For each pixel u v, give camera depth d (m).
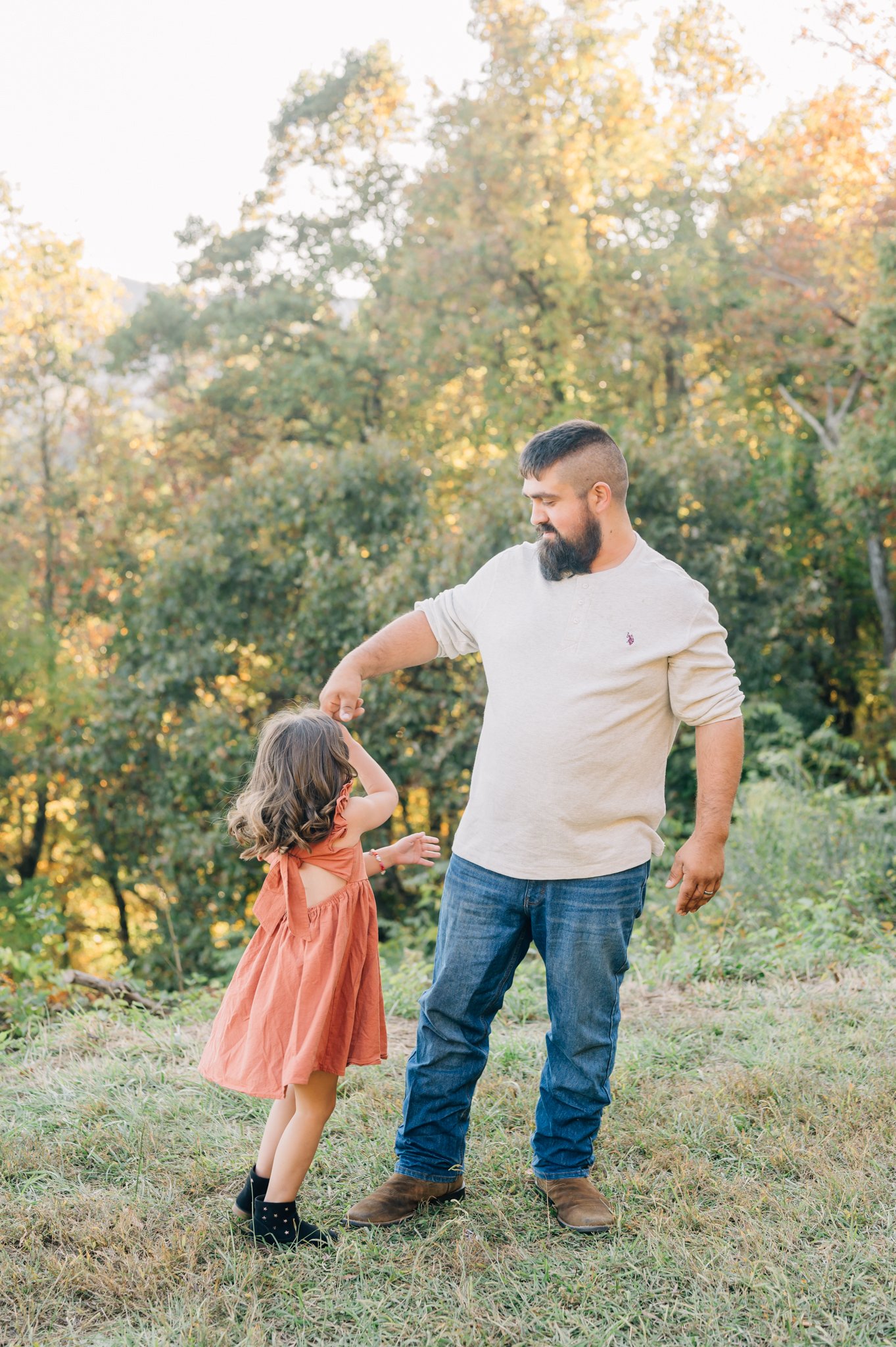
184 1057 3.81
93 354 18.62
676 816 11.68
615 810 2.60
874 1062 3.60
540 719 2.59
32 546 17.44
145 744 12.92
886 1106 3.26
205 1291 2.40
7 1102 3.40
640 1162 3.02
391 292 17.02
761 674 12.66
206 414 17.91
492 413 15.62
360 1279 2.47
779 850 7.01
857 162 15.19
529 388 15.41
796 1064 3.59
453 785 11.54
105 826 13.66
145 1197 2.84
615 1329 2.29
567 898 2.62
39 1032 4.20
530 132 15.52
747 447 15.35
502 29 15.77
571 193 15.66
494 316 14.73
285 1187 2.56
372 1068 3.71
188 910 12.40
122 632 14.37
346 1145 3.11
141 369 18.03
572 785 2.58
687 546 12.12
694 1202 2.78
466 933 2.68
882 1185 2.80
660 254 15.09
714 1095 3.37
